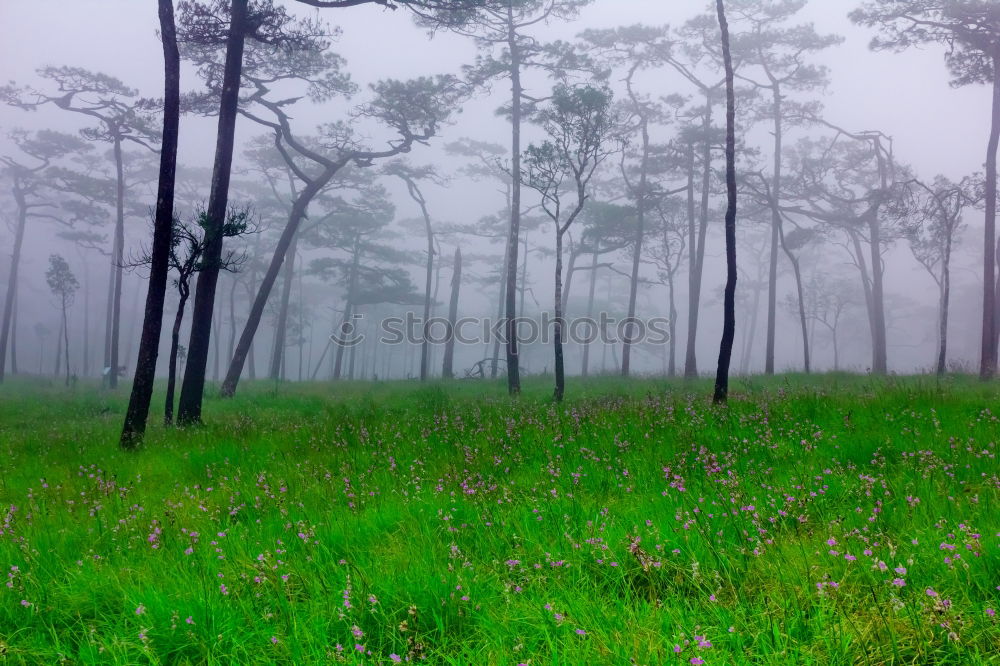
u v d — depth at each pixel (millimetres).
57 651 3104
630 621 3053
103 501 6195
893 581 3057
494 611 3309
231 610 3412
